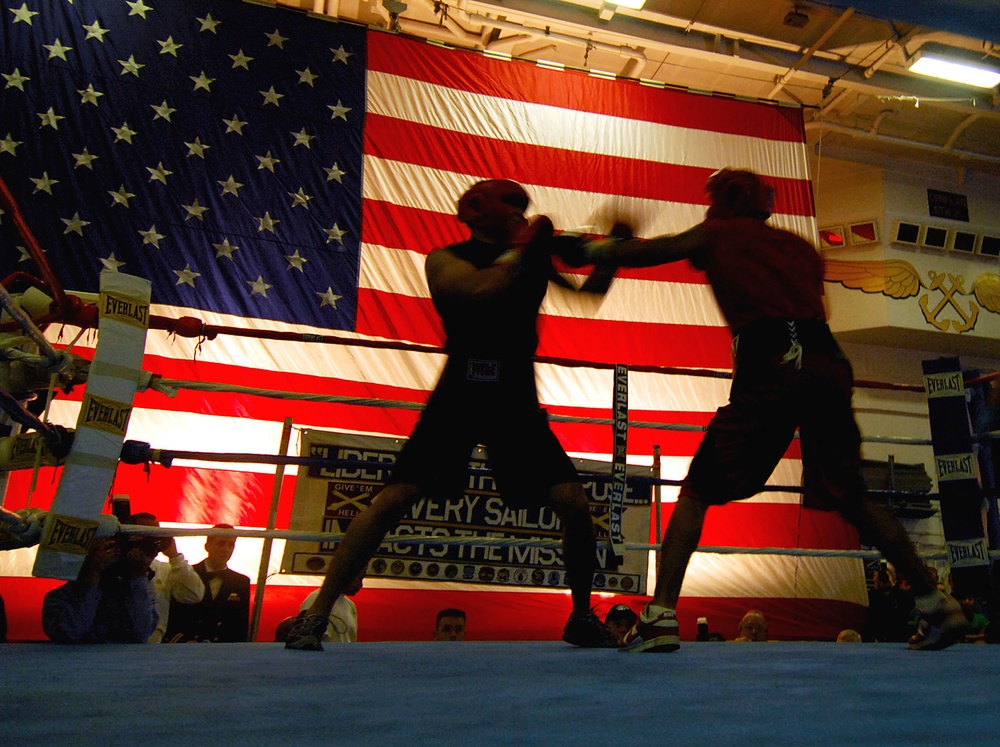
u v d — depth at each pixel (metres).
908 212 11.52
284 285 6.78
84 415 2.19
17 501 5.53
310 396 2.76
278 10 7.49
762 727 0.78
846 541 7.48
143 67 6.96
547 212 7.61
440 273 2.08
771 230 2.04
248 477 6.23
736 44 9.39
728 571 7.20
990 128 11.19
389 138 7.42
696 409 7.36
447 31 9.41
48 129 6.54
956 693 1.06
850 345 11.80
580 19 8.90
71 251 6.32
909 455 11.46
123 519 2.49
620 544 2.72
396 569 5.80
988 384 3.07
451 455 2.08
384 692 1.06
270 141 7.11
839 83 9.98
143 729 0.77
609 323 7.45
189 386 2.47
